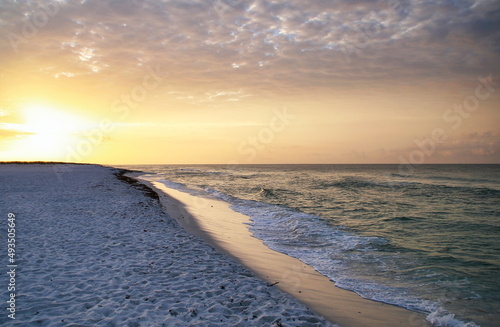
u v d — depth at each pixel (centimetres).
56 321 376
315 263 733
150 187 2542
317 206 1675
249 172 6900
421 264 730
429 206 1695
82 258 617
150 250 712
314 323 433
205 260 680
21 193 1538
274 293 535
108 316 398
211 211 1455
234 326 400
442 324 455
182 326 386
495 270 688
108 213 1106
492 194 2281
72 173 3597
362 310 499
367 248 864
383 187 2864
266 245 887
